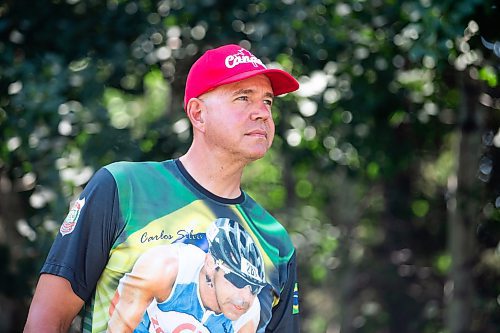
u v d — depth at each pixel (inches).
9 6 866.8
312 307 1534.2
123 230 316.8
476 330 1018.1
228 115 326.6
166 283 313.7
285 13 844.6
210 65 329.1
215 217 327.3
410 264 1257.4
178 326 313.3
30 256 846.5
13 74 814.5
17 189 848.3
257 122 329.4
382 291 1272.1
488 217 999.0
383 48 908.0
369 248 1301.7
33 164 791.1
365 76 916.0
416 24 784.9
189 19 862.5
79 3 876.0
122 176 322.7
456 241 1003.9
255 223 337.4
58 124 789.9
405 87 952.3
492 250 1015.0
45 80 808.9
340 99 912.3
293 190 1493.6
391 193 1244.5
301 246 1389.0
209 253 321.4
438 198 1233.4
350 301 1315.2
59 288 314.2
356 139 954.1
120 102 1314.0
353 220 1384.1
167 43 869.8
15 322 887.7
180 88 887.7
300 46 874.8
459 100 962.7
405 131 992.9
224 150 326.6
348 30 895.7
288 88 343.3
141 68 868.6
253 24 856.9
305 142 952.9
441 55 781.3
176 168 330.6
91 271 316.5
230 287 323.0
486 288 1026.1
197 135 332.5
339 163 968.3
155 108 1386.6
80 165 807.7
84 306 323.9
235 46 336.2
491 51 814.5
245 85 328.5
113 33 873.5
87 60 864.3
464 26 785.6
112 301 313.9
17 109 806.5
